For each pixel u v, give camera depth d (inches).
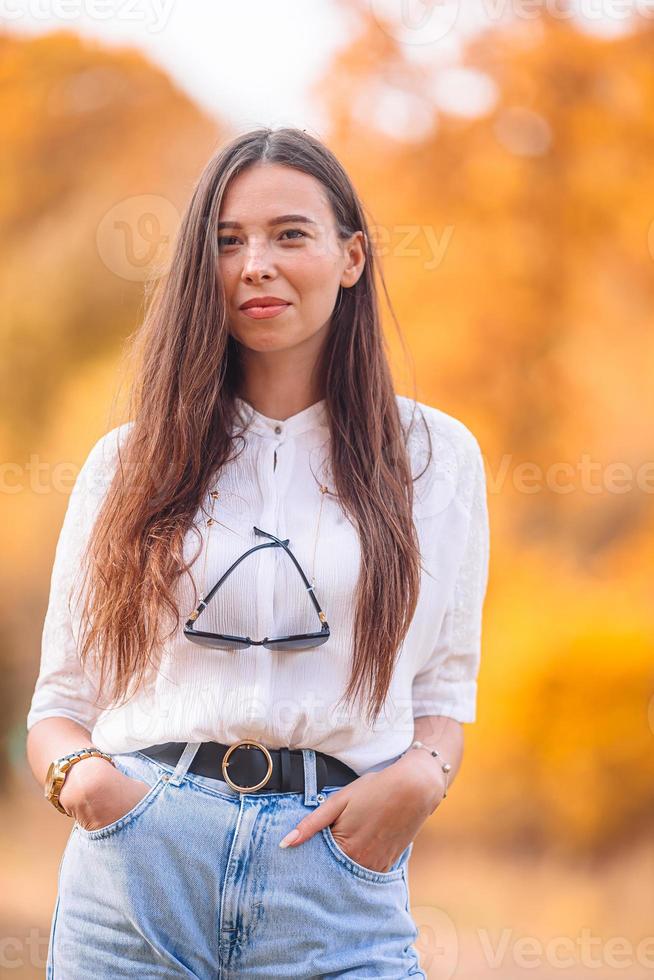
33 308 310.7
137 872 75.5
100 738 82.3
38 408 311.0
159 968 76.1
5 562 316.2
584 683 280.8
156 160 318.3
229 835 74.9
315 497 80.5
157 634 77.4
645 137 277.9
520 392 280.5
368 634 77.1
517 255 278.8
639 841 282.4
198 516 79.1
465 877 284.8
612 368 279.9
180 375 80.4
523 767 287.4
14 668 319.0
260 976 76.0
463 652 86.7
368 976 76.5
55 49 319.3
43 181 317.4
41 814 315.6
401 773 77.7
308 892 75.5
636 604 281.7
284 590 77.2
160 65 320.2
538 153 280.5
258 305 78.6
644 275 279.1
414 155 282.2
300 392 83.4
